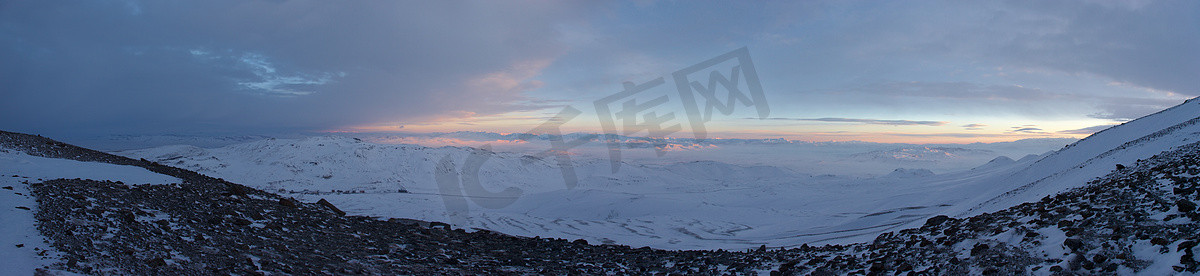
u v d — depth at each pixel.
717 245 36.16
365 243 16.50
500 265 15.59
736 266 15.16
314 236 16.11
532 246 21.52
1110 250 8.59
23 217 10.76
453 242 20.14
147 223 12.60
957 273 10.02
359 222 21.61
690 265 16.08
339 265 12.34
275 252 12.62
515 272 14.42
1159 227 8.89
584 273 14.75
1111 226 9.55
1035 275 8.72
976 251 10.68
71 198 13.03
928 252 12.30
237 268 10.27
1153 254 7.89
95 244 10.11
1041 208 13.40
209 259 10.73
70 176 16.02
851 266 12.84
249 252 12.05
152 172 19.55
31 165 16.83
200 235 12.70
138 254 10.08
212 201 17.06
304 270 11.17
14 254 8.64
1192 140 28.11
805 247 19.50
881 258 13.12
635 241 41.16
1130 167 24.02
